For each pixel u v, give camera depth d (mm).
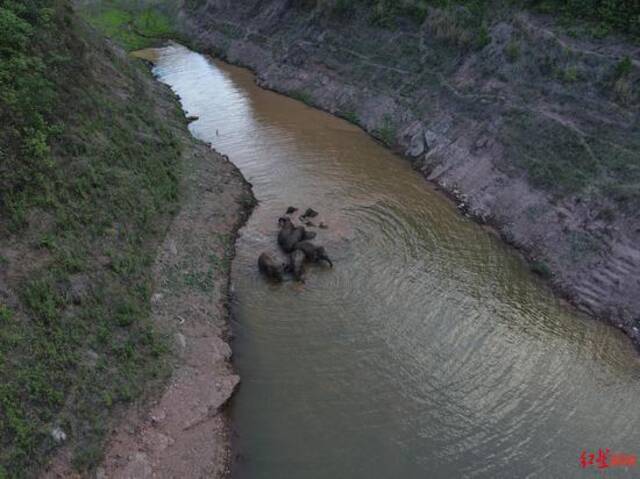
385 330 18969
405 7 37188
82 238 18141
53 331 15141
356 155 31062
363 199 26562
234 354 18203
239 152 31531
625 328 18844
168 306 18812
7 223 16312
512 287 20969
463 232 24047
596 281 20266
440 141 29625
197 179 26375
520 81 28766
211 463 14828
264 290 20812
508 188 25031
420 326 19156
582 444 15352
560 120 25812
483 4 33688
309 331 19016
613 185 22078
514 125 26938
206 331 18578
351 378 17297
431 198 26578
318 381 17234
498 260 22328
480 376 17328
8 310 14531
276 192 27250
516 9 31984
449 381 17156
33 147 18188
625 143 23422
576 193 22750
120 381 15609
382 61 36438
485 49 31438
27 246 16344
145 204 21719
